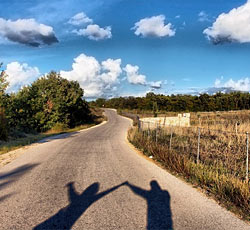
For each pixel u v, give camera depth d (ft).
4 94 71.00
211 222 11.73
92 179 19.17
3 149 35.73
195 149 29.45
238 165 21.49
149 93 258.78
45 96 93.04
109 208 13.32
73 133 71.00
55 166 24.00
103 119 161.79
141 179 19.21
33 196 15.20
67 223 11.50
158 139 38.52
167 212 12.85
